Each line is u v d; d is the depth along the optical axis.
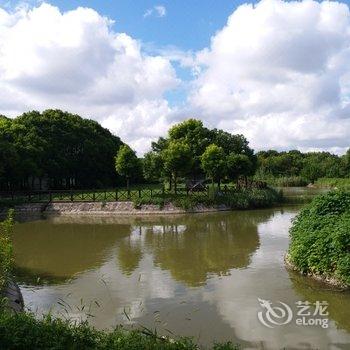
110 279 14.57
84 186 58.66
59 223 30.27
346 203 15.08
